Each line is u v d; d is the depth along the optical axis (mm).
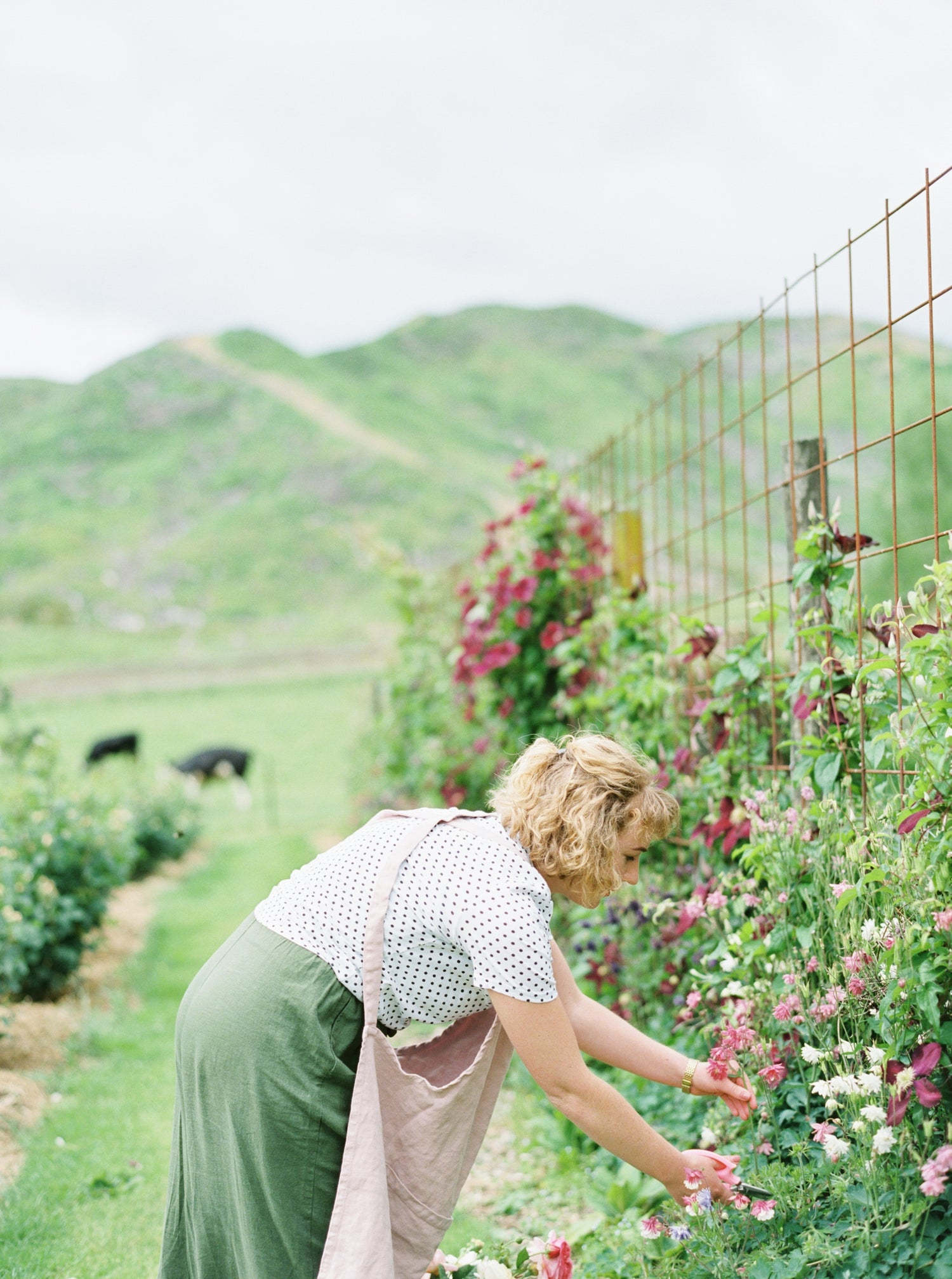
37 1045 3969
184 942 6016
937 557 1841
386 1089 1694
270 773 16734
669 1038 3002
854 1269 1641
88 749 18969
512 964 1615
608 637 4129
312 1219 1650
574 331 115938
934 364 1883
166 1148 3090
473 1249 2121
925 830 1809
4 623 45594
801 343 60688
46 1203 2713
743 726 2893
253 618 48469
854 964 1834
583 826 1717
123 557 56688
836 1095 1950
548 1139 3035
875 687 2227
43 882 4668
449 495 64875
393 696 7828
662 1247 2164
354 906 1693
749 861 2355
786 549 2680
